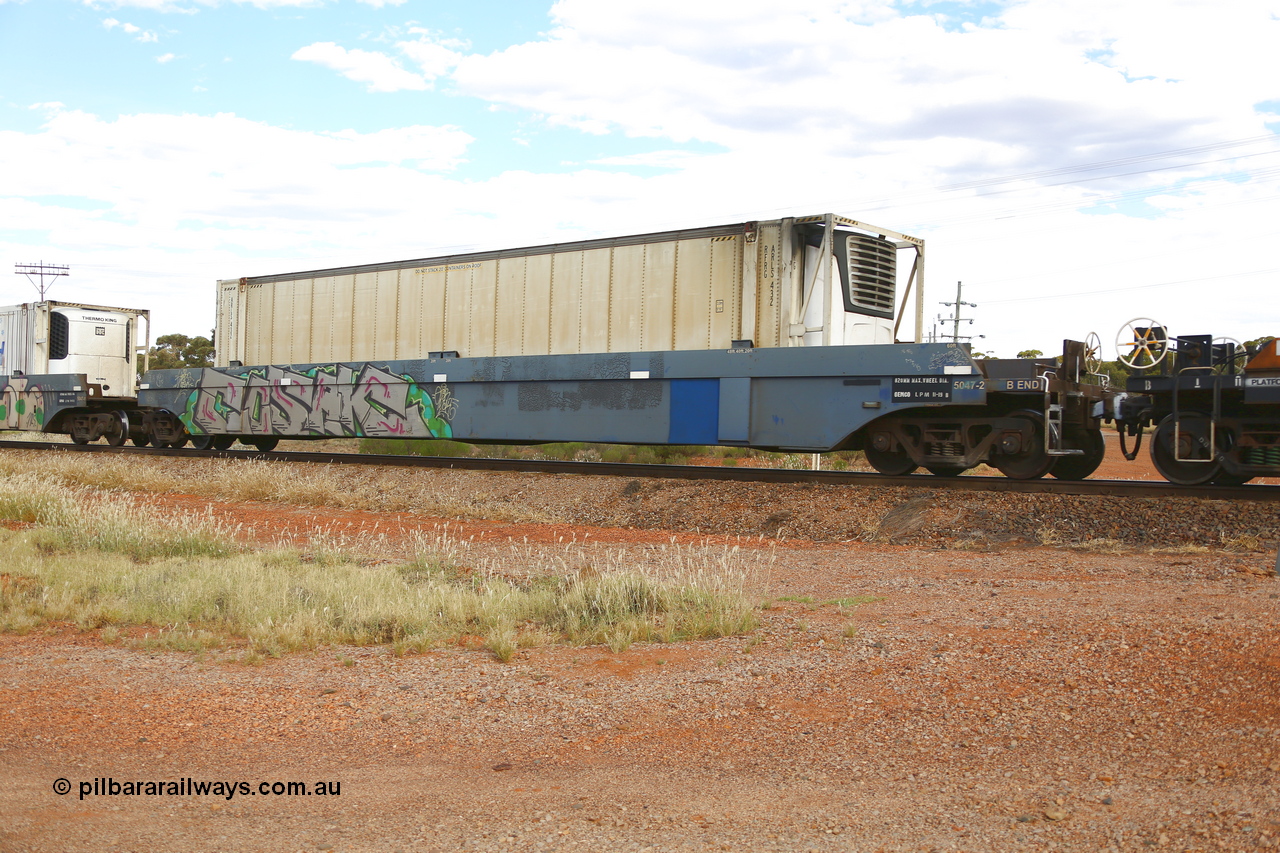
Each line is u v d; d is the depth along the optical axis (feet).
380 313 71.97
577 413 58.90
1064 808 13.88
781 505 48.34
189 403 82.79
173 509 58.03
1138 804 13.84
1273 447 39.75
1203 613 23.99
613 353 57.31
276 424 75.87
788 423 51.44
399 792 15.66
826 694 20.42
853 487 48.70
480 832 13.85
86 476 71.36
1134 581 30.45
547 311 62.64
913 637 24.08
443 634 27.53
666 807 14.84
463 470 63.21
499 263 65.31
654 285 58.13
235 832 13.85
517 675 23.11
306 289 77.00
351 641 26.84
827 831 13.64
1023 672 20.49
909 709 19.08
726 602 28.58
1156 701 18.08
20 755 17.30
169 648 25.75
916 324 57.67
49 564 36.04
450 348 67.56
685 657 24.30
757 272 54.24
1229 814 13.05
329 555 39.55
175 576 33.78
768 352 51.98
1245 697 17.62
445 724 19.49
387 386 68.33
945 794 14.85
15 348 100.48
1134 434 45.39
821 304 53.57
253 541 46.24
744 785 15.79
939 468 49.70
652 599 29.53
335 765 17.06
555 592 31.78
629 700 20.85
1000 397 47.73
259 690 21.84
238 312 81.46
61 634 27.32
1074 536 39.65
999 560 36.37
